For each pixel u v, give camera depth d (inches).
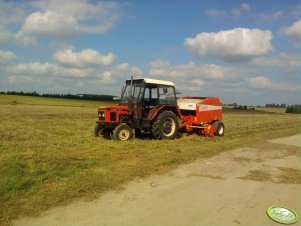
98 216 219.5
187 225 209.2
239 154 451.5
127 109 537.3
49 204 235.0
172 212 229.5
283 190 287.3
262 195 271.6
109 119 523.8
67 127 726.5
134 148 449.4
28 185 268.8
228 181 310.7
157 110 549.0
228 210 236.1
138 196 259.3
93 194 258.4
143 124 542.6
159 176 317.4
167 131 563.2
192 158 404.5
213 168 359.9
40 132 603.5
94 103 2758.4
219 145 501.7
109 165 341.4
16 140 498.6
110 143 481.7
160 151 432.1
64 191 257.8
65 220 212.2
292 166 386.0
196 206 242.2
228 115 1711.4
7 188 258.8
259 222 216.8
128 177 304.8
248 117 1521.9
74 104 2508.6
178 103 648.4
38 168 318.3
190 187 287.1
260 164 391.2
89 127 738.8
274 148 518.3
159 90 557.6
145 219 216.7
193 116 626.5
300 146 556.7
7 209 224.7
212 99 654.5
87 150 422.3
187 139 564.1
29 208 227.3
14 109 1535.4
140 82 543.5
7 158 352.2
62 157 366.6
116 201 247.0
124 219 215.8
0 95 3179.1
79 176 296.4
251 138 624.7
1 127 661.9
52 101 2753.4
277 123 1096.2
